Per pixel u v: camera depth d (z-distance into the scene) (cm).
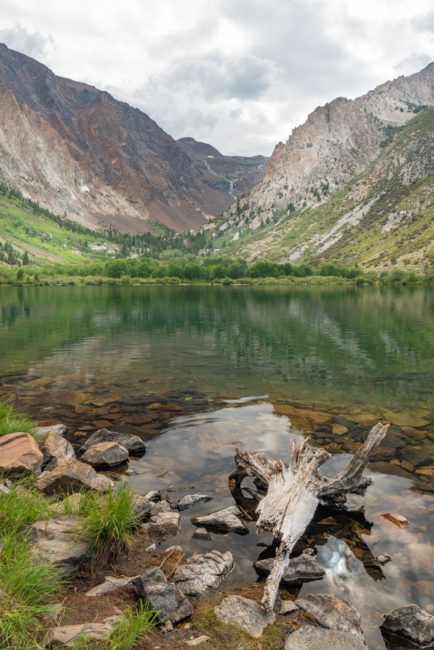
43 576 462
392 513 704
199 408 1321
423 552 599
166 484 823
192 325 4166
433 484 809
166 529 657
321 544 628
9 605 400
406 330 3809
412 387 1631
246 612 462
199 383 1672
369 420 1215
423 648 439
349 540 636
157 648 397
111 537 559
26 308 6612
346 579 549
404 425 1167
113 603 455
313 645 417
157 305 7500
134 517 650
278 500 675
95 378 1748
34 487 737
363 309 6675
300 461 799
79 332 3506
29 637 377
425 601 509
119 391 1530
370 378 1792
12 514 578
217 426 1146
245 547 625
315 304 8000
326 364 2125
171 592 464
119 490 644
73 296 10969
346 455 949
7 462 805
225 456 955
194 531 661
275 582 509
